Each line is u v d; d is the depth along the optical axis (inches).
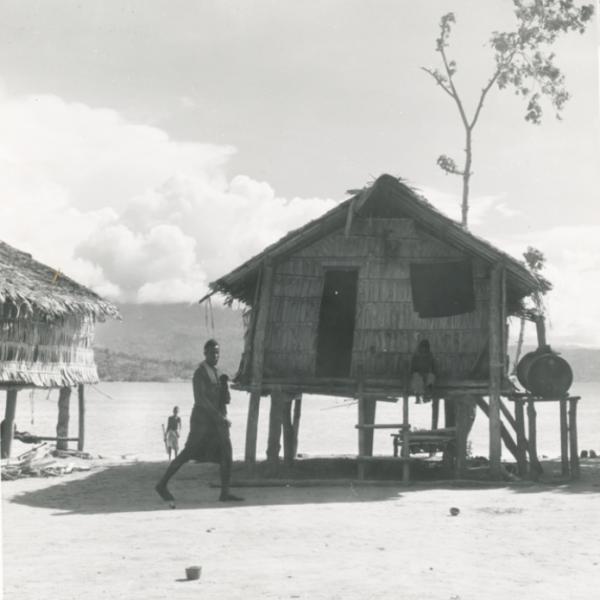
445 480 629.0
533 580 286.5
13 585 282.2
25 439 1015.0
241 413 3922.2
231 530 397.1
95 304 964.0
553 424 2353.6
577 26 1187.9
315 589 272.7
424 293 653.9
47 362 933.2
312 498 530.3
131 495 553.0
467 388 636.1
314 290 661.9
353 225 661.3
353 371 646.5
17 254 994.1
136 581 287.4
